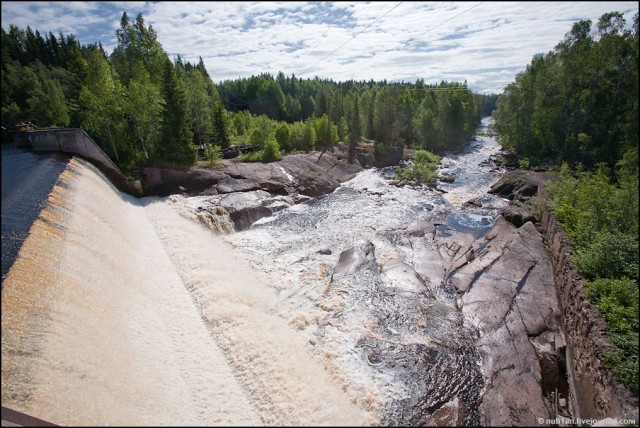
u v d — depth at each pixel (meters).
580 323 17.59
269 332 20.05
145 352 17.45
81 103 42.28
